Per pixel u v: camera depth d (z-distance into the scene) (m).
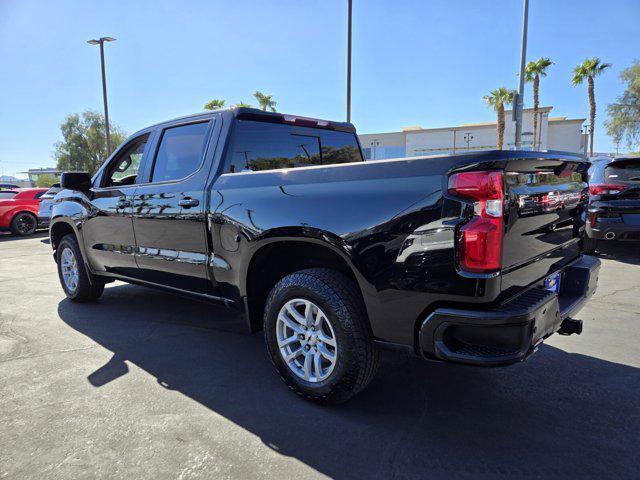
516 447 2.30
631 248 7.98
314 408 2.70
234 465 2.16
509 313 2.02
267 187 2.83
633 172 6.62
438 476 2.08
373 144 52.50
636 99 36.16
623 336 3.85
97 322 4.36
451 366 3.30
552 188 2.61
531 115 45.06
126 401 2.79
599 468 2.12
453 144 48.22
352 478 2.07
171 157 3.68
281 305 2.77
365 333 2.47
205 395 2.87
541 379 3.07
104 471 2.12
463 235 2.04
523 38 13.65
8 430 2.46
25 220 12.91
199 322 4.36
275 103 32.25
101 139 51.72
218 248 3.14
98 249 4.40
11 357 3.49
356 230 2.37
